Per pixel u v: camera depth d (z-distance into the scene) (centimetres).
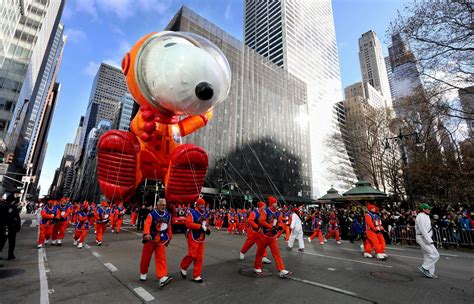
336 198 1991
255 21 9269
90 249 880
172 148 898
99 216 989
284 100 6669
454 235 1134
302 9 8938
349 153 3173
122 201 855
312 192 6644
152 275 548
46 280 505
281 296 427
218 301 401
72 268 605
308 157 6894
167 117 826
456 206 1847
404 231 1295
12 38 4144
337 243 1245
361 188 1862
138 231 1549
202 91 589
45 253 798
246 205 4616
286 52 7631
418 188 2144
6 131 3972
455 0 1024
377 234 822
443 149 2228
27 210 4297
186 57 605
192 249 511
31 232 1392
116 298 410
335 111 8838
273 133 6006
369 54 13525
